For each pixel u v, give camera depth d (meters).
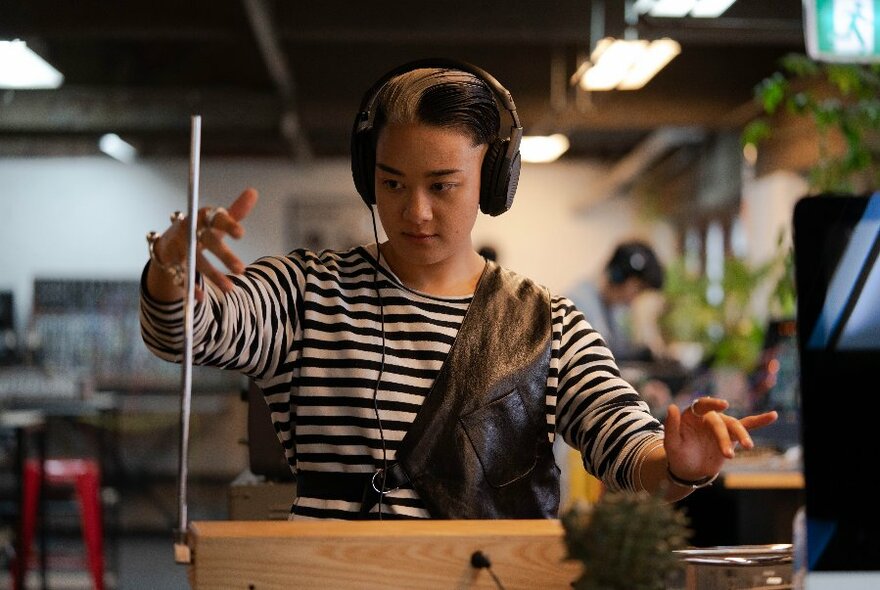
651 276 7.99
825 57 2.32
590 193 13.00
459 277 1.53
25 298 11.88
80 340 10.79
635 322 11.70
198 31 7.36
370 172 1.55
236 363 1.41
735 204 11.05
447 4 7.29
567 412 1.51
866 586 1.01
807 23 2.32
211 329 1.31
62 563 6.60
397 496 1.40
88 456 7.59
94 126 9.75
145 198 12.11
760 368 4.16
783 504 3.22
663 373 6.14
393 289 1.50
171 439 7.70
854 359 1.03
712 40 5.57
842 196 1.04
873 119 3.71
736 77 9.16
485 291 1.51
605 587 0.97
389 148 1.41
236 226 1.14
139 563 6.70
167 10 7.26
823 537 1.01
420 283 1.51
